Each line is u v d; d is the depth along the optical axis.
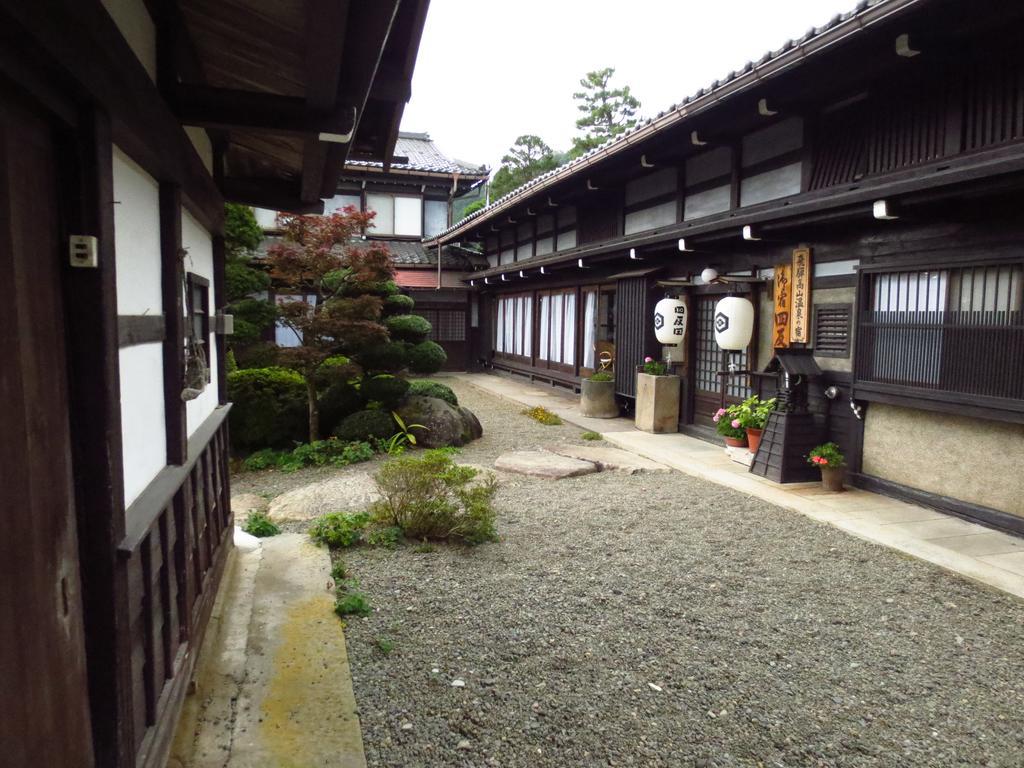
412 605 4.07
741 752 2.75
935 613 4.10
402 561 4.82
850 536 5.48
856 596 4.34
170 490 2.44
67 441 1.77
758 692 3.20
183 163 2.96
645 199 10.47
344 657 3.39
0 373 1.37
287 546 5.00
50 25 1.40
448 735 2.80
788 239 7.50
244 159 5.37
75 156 1.76
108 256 1.86
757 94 6.75
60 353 1.73
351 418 9.04
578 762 2.66
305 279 9.34
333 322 8.47
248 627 3.69
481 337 20.83
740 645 3.67
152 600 2.32
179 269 2.81
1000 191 4.82
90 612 1.86
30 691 1.48
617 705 3.06
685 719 2.97
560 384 15.17
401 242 20.75
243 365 10.48
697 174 9.09
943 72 5.59
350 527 5.22
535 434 10.32
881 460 6.63
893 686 3.28
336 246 11.64
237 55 3.46
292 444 9.13
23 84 1.41
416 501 5.34
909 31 5.00
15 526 1.43
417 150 24.12
